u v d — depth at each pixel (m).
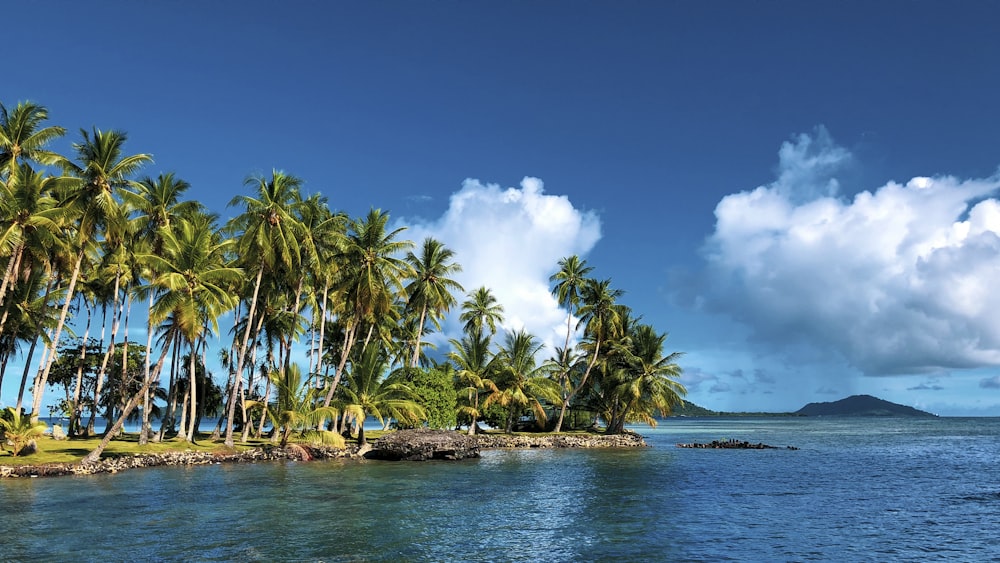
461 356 73.88
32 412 43.28
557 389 77.25
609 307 81.62
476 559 19.19
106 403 62.75
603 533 23.08
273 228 47.62
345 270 55.53
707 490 34.97
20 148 42.47
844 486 37.75
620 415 85.50
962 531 24.11
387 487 34.03
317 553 19.48
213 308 41.50
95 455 38.50
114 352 63.31
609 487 35.62
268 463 45.12
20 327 50.34
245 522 23.92
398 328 74.31
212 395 68.94
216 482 34.53
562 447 69.88
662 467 48.53
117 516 24.72
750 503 30.45
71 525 22.94
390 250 54.09
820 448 78.81
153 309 39.19
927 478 42.66
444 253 66.44
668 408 79.94
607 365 83.56
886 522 25.86
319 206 56.09
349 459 49.97
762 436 126.81
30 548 19.56
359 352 70.81
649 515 26.81
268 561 18.48
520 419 90.75
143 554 18.98
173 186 49.06
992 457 63.50
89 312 61.84
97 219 41.38
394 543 21.00
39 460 37.84
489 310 80.81
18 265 42.84
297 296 53.72
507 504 29.14
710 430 175.25
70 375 64.06
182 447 47.88
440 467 45.75
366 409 54.56
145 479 35.19
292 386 50.00
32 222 37.88
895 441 102.12
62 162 43.25
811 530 24.05
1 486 32.06
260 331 62.59
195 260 40.38
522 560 19.14
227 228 49.00
